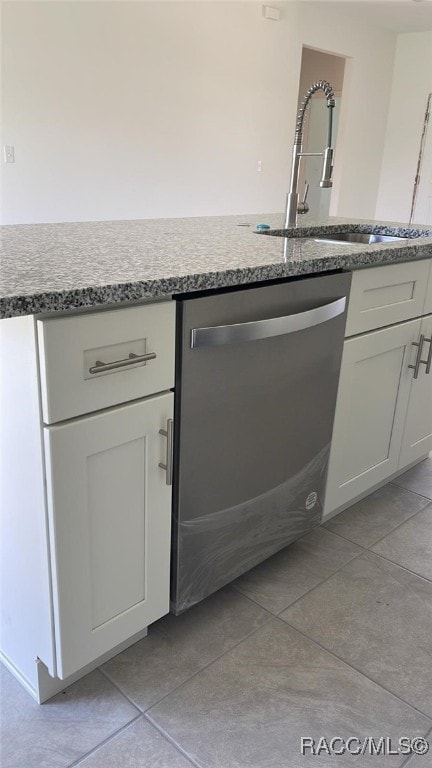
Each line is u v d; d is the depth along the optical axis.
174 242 1.54
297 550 1.76
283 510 1.58
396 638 1.42
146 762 1.08
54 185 4.30
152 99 4.73
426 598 1.57
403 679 1.30
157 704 1.20
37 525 1.04
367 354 1.71
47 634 1.12
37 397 0.94
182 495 1.25
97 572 1.12
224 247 1.48
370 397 1.81
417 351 1.94
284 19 5.57
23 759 1.07
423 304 1.91
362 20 6.40
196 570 1.36
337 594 1.57
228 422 1.30
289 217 2.25
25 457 1.02
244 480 1.41
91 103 4.34
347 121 6.82
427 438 2.24
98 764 1.07
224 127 5.37
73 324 0.92
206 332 1.14
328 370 1.57
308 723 1.18
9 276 0.96
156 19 4.55
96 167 4.52
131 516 1.16
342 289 1.51
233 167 5.59
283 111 5.90
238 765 1.08
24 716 1.17
